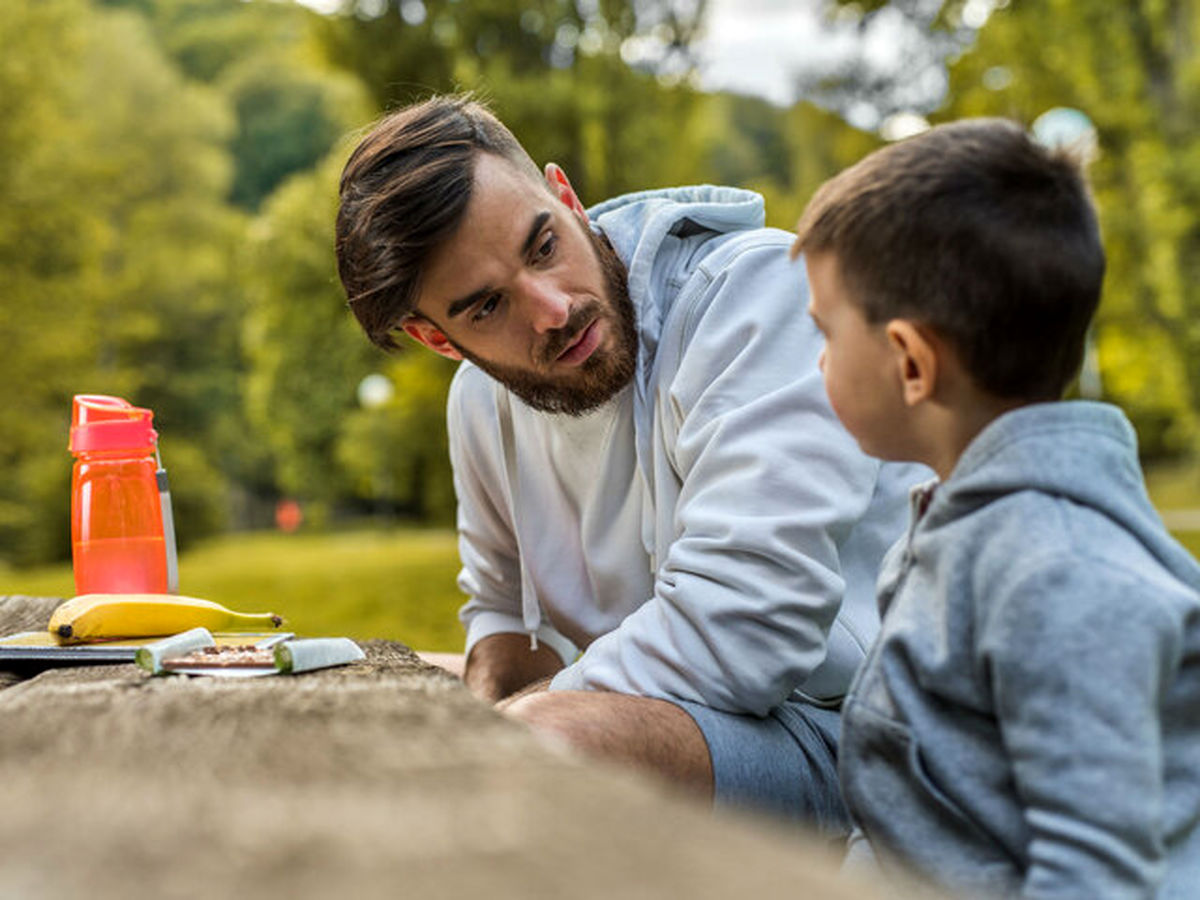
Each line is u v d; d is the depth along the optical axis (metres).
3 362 19.41
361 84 14.54
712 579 1.52
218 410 29.84
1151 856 0.93
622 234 1.83
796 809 1.54
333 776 0.72
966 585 1.06
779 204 21.20
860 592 1.68
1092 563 0.98
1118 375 15.41
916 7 16.75
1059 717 0.95
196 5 36.44
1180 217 13.23
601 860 0.57
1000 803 1.04
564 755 0.78
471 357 1.76
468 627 2.18
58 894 0.52
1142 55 13.28
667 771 1.44
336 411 28.70
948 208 1.10
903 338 1.12
